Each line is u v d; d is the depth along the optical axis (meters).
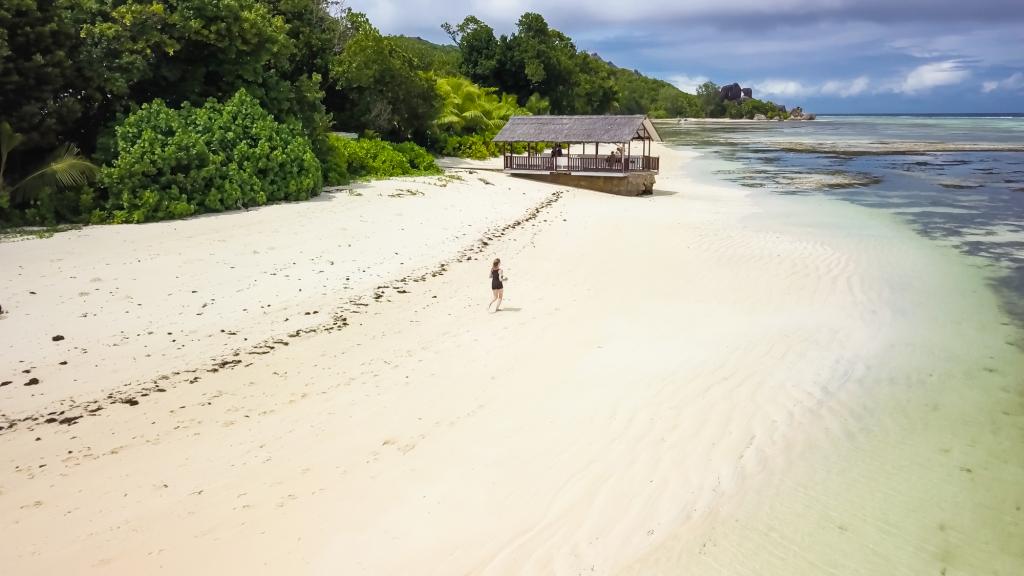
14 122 19.23
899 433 9.35
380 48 38.41
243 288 15.14
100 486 7.60
